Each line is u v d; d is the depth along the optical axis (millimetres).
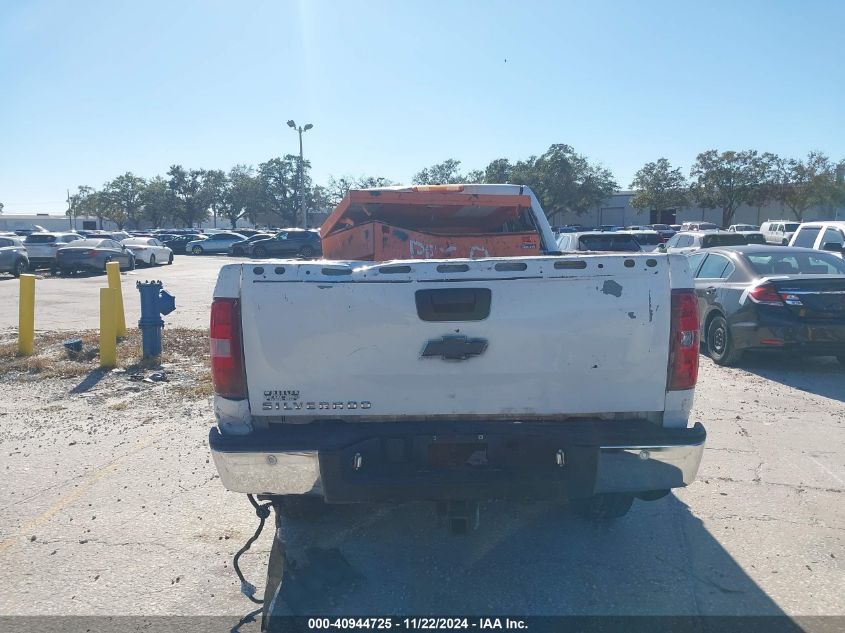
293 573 4109
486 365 3559
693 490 5273
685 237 18969
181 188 87250
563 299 3549
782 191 55781
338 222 6152
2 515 4957
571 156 62219
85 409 7695
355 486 3496
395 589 3924
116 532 4676
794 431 6684
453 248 5551
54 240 29875
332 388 3592
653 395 3590
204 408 7688
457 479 3494
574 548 4379
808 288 8656
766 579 4008
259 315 3557
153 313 9938
